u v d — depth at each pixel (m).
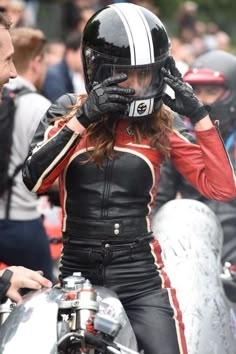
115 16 5.81
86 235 5.85
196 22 23.05
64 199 5.93
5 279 5.57
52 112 6.09
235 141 8.66
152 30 5.77
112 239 5.82
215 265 6.42
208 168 6.00
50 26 23.39
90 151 5.82
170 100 5.96
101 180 5.84
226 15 31.12
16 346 5.14
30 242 8.67
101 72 5.81
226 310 6.38
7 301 5.61
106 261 5.83
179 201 6.69
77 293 5.23
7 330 5.25
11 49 6.01
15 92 8.49
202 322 6.10
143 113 5.79
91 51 5.82
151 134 5.91
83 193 5.85
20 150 8.48
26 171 5.80
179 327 5.81
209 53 8.82
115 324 4.95
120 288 5.85
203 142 5.99
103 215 5.83
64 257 5.95
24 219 8.62
